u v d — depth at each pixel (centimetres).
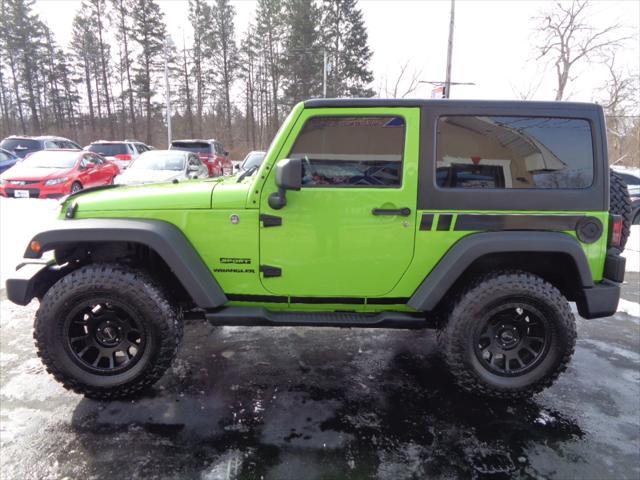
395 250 271
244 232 271
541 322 273
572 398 288
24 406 267
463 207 267
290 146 266
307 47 3819
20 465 217
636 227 965
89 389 269
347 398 283
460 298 274
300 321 276
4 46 4566
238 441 239
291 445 236
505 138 269
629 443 243
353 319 280
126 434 242
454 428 254
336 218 268
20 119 5166
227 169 1780
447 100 266
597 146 267
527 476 217
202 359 333
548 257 281
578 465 225
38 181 1017
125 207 275
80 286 262
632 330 402
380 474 216
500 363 282
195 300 266
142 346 271
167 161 1024
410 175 265
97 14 4575
